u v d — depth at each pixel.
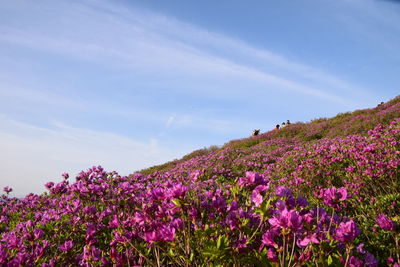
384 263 3.37
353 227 2.21
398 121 13.06
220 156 15.82
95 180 5.77
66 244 3.68
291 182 7.07
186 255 2.78
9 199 7.99
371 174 6.02
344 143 11.04
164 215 2.97
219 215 3.14
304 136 20.34
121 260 2.90
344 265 2.26
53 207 7.24
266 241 2.37
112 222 3.34
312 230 2.40
